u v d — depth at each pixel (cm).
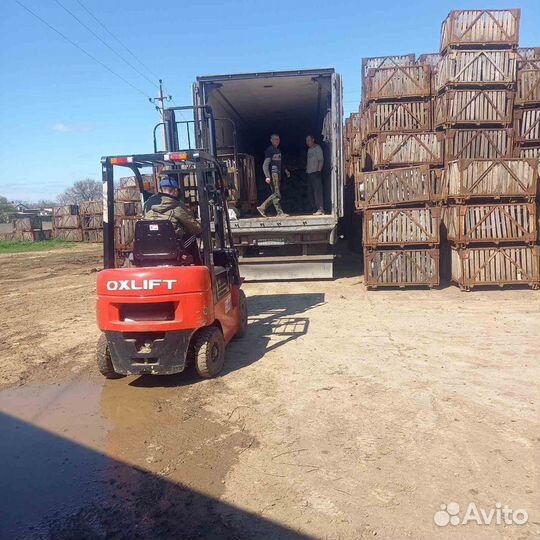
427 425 404
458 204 902
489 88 1032
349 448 376
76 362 623
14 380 570
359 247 1518
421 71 1112
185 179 620
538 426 396
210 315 508
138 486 347
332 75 977
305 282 1059
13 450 409
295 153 1658
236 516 307
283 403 462
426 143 1052
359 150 1399
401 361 553
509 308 762
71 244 3105
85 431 435
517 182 883
